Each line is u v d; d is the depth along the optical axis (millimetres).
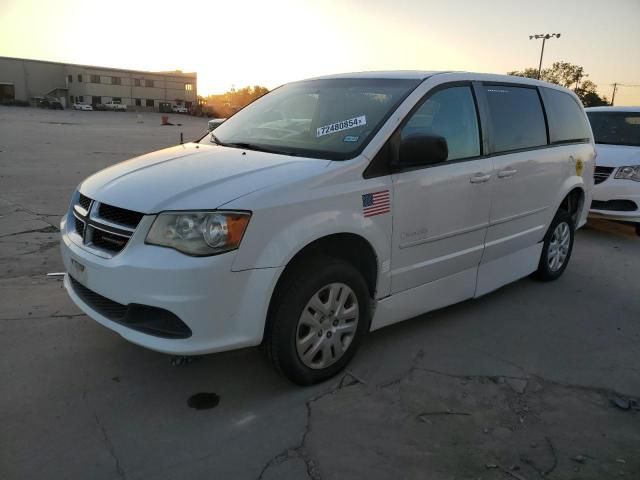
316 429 2912
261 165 3232
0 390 3137
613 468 2695
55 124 34312
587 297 5145
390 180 3420
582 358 3887
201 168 3256
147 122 47969
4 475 2484
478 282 4426
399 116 3549
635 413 3205
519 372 3633
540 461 2727
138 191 3016
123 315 2994
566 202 5582
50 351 3596
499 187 4289
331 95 4066
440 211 3783
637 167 7426
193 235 2744
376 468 2625
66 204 8227
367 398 3225
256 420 2971
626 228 8484
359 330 3467
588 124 5840
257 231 2812
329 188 3107
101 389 3201
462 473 2615
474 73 4320
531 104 4844
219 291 2766
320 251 3275
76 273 3182
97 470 2547
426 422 3014
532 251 5062
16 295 4492
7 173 11148
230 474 2553
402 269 3645
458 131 4000
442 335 4141
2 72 86500
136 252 2820
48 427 2840
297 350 3137
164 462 2619
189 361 3529
